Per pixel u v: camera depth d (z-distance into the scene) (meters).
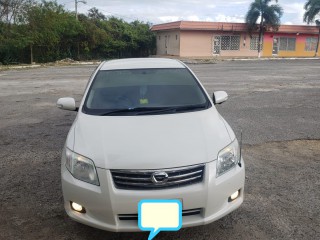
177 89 4.42
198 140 3.35
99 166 3.12
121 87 4.45
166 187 3.05
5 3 29.19
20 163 5.54
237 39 40.00
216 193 3.15
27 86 15.06
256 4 37.72
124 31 42.06
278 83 14.91
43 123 8.14
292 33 41.50
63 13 35.91
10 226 3.71
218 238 3.43
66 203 3.35
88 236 3.51
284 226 3.63
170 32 40.69
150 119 3.78
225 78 17.06
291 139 6.57
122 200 3.04
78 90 13.56
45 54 33.16
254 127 7.43
